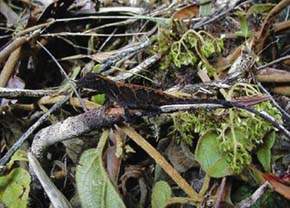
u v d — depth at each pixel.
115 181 0.34
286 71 0.39
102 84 0.32
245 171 0.34
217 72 0.40
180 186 0.34
